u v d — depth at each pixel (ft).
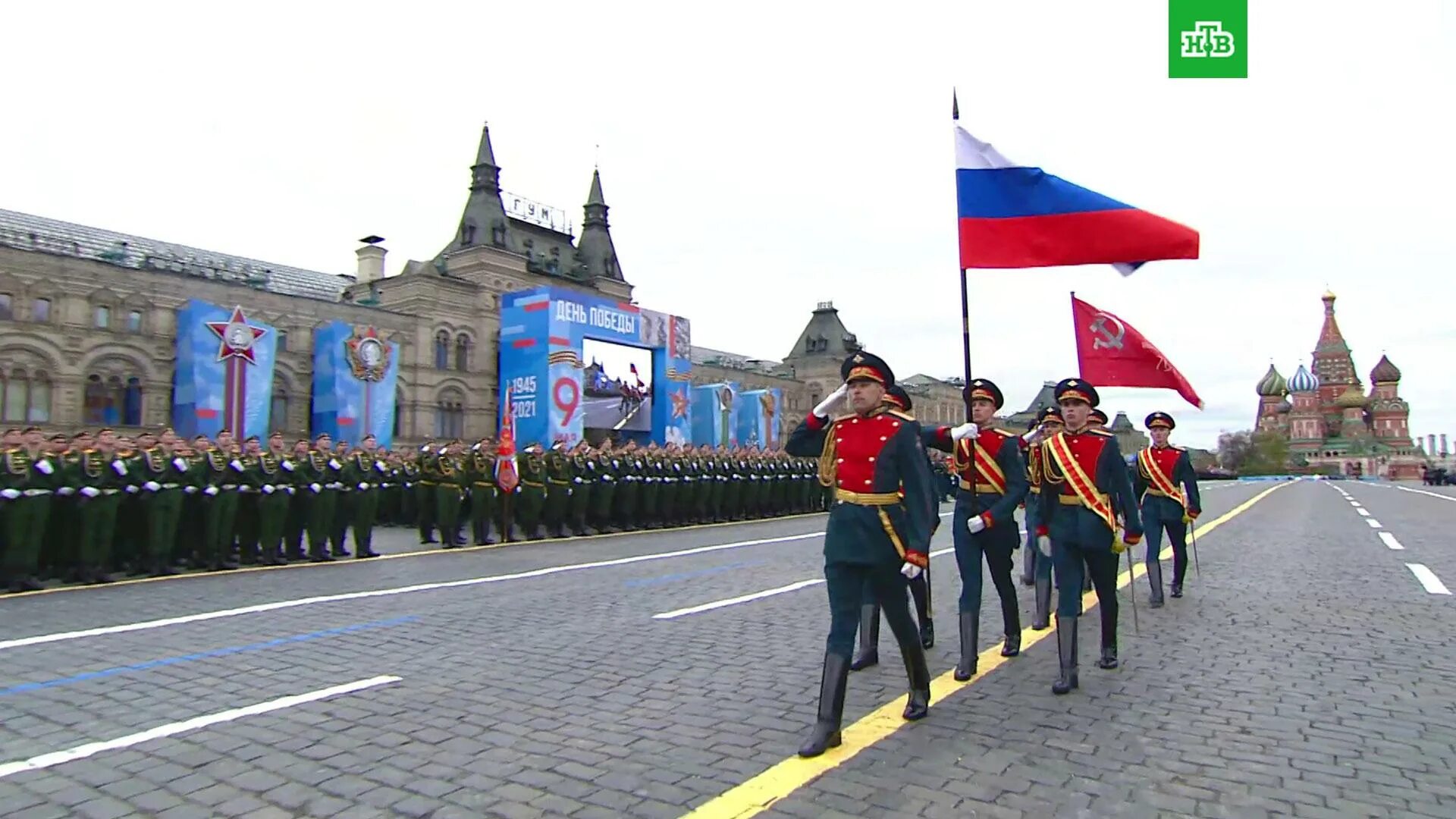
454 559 48.57
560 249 222.89
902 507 17.97
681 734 17.81
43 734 17.75
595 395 107.34
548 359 100.17
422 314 168.25
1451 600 34.68
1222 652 25.70
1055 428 27.50
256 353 112.78
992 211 25.53
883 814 13.83
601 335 107.45
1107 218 24.40
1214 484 273.95
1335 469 446.19
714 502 77.25
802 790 14.83
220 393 109.40
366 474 49.73
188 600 33.91
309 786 15.02
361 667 23.36
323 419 140.77
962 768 15.94
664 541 59.82
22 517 36.22
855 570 17.83
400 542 59.41
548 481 62.44
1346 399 472.03
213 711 19.38
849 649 17.43
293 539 47.34
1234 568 45.42
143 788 14.92
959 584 40.40
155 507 40.91
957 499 24.07
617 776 15.48
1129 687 21.77
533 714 19.16
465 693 20.79
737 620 30.17
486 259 183.52
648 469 70.74
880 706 20.04
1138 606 34.09
